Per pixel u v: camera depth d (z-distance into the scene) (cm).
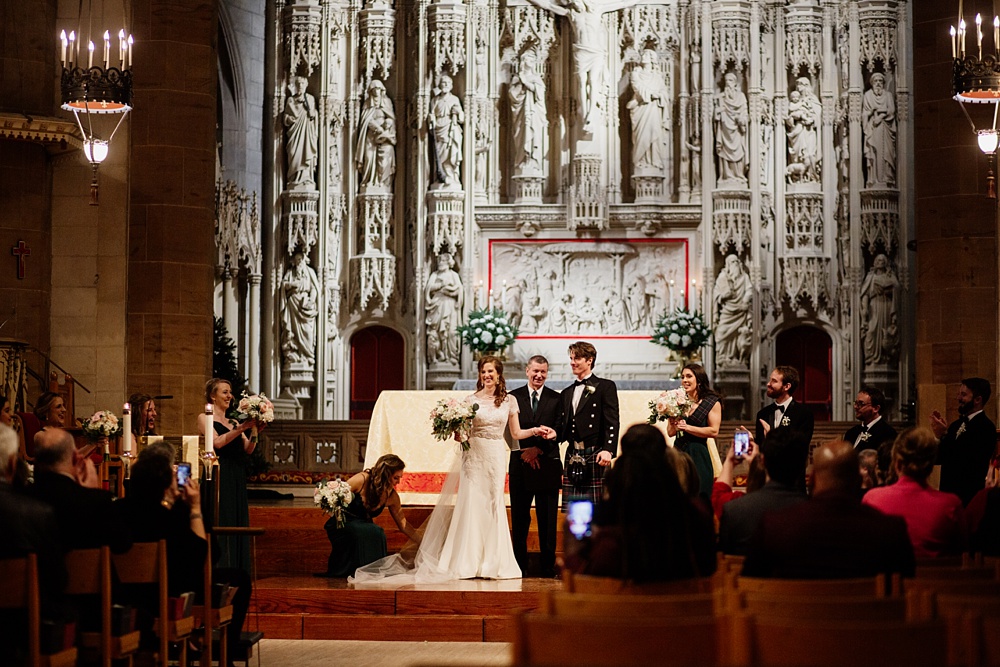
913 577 556
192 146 1529
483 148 2227
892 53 2183
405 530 1188
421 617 1025
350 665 891
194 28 1536
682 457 686
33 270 1509
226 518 1079
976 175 1399
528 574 1159
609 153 2220
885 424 1090
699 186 2198
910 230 2177
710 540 575
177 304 1512
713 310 2170
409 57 2272
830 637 408
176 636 730
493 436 1135
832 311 2183
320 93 2247
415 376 2211
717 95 2205
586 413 1109
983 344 1390
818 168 2200
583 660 427
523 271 2217
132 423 1120
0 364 1314
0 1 1497
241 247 2158
